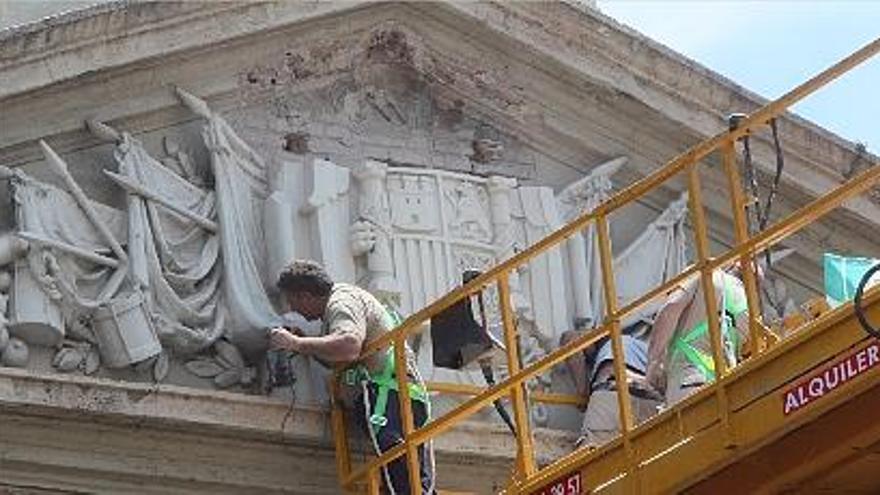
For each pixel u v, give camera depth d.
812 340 14.98
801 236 20.53
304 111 19.08
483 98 19.69
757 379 15.16
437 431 17.05
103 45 18.14
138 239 17.98
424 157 19.36
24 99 18.00
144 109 18.47
